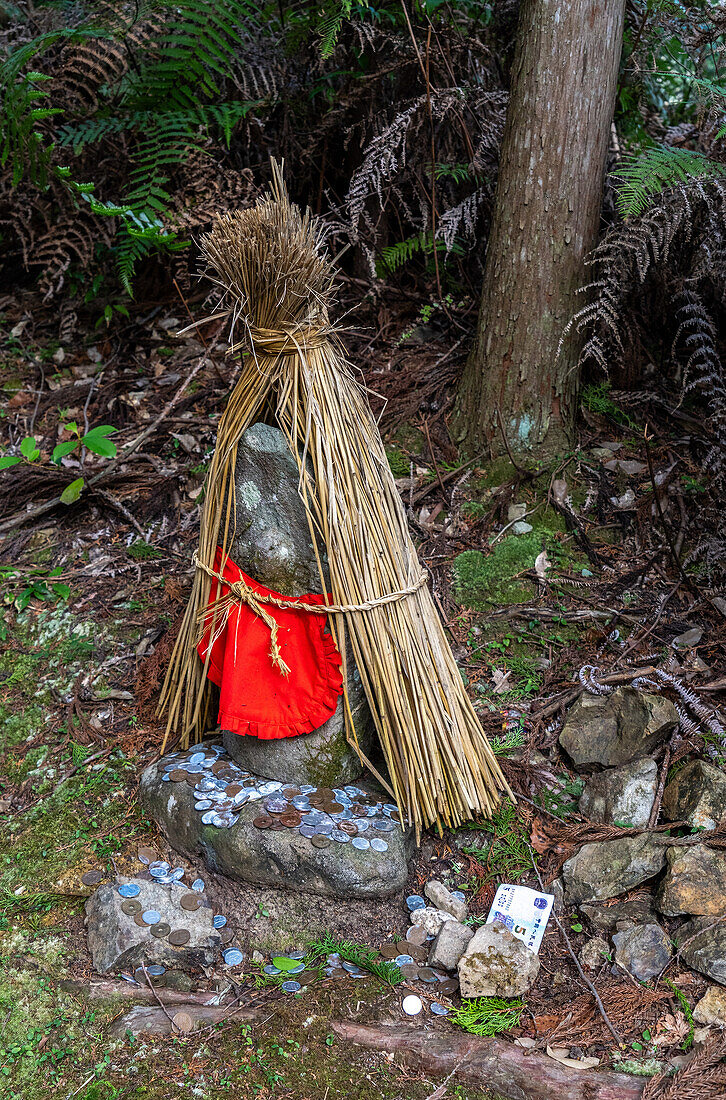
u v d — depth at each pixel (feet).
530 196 10.07
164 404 12.73
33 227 14.14
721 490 10.28
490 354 10.80
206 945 7.30
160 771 8.38
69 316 13.99
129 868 7.97
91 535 11.35
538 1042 6.59
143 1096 6.28
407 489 10.91
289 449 7.57
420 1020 6.80
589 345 10.33
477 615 9.83
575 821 8.16
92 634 10.18
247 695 7.61
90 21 12.26
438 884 7.72
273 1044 6.59
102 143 13.14
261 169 13.47
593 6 9.49
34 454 10.75
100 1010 6.93
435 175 11.95
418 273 13.30
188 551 10.93
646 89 12.35
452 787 7.76
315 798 7.84
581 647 9.40
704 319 10.80
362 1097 6.24
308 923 7.49
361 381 12.15
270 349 7.71
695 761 7.99
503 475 10.89
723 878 7.18
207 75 11.96
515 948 7.01
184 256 12.42
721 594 9.62
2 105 11.74
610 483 10.78
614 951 7.15
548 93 9.75
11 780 8.95
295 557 7.62
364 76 11.99
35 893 7.84
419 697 7.70
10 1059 6.61
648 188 9.80
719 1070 6.15
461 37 11.94
